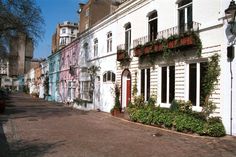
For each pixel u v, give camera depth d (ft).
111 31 84.79
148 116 55.21
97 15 138.41
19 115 76.74
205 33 47.50
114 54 82.02
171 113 50.44
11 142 39.27
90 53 103.19
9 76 386.32
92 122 62.54
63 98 145.38
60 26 235.81
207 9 47.37
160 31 60.03
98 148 35.83
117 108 74.23
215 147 36.22
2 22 89.20
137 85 68.18
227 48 43.14
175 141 40.22
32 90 271.28
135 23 70.79
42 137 43.14
